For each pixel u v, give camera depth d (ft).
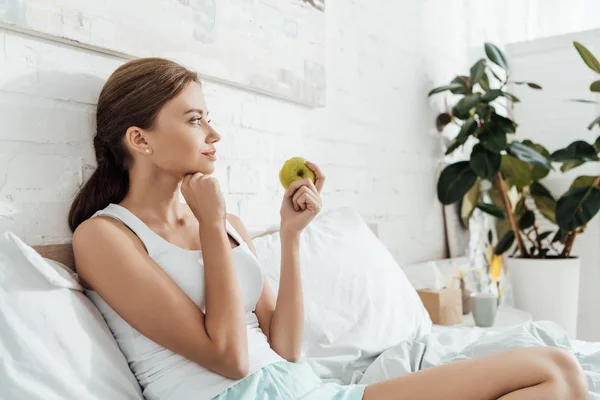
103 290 3.31
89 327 3.22
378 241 6.02
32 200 3.65
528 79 10.59
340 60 6.88
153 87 3.64
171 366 3.43
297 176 4.30
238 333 3.38
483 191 9.84
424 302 7.13
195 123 3.78
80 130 3.93
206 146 3.81
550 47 10.32
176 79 3.71
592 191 8.46
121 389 3.19
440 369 3.54
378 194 7.68
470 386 3.37
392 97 8.04
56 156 3.78
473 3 10.75
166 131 3.67
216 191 3.59
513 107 10.76
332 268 5.16
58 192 3.80
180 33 4.56
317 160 6.47
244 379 3.47
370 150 7.51
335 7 6.78
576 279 8.93
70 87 3.86
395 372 4.38
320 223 5.73
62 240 3.82
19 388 2.74
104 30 3.96
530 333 4.42
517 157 8.38
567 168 9.53
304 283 4.92
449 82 9.75
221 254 3.51
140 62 3.76
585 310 9.96
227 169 5.22
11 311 2.91
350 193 7.07
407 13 8.46
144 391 3.46
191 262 3.67
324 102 6.38
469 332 5.19
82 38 3.82
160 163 3.72
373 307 5.12
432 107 9.18
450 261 8.59
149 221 3.80
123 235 3.44
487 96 8.17
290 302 4.17
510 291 11.05
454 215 9.70
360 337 4.83
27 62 3.61
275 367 3.67
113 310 3.47
